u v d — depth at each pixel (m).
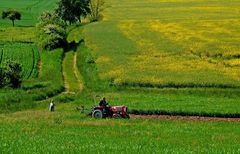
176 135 83.56
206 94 156.88
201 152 60.69
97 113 110.75
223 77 170.88
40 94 156.12
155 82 165.88
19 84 169.12
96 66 197.75
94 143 68.56
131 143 69.56
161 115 124.31
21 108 139.62
